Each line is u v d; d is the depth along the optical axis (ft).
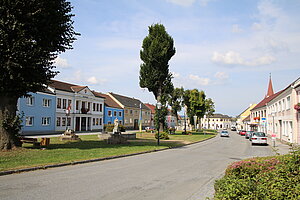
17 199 19.85
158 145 71.92
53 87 133.59
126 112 227.40
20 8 40.81
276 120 120.57
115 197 21.31
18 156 39.96
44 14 42.63
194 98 191.42
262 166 22.56
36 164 34.12
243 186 14.93
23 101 112.88
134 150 56.70
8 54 39.60
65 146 57.98
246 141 116.06
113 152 51.08
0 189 22.80
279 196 13.76
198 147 76.18
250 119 222.89
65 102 143.43
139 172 33.12
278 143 101.96
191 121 204.03
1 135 44.06
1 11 39.06
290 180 15.44
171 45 131.23
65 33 49.83
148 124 281.54
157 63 128.67
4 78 40.57
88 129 168.35
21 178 27.45
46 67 47.19
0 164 33.17
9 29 39.75
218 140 118.21
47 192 22.03
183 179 29.63
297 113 83.97
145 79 130.72
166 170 35.37
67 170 32.86
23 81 42.32
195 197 21.88
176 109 167.53
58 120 137.69
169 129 161.58
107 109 193.98
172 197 21.97
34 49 41.93
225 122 486.79
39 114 122.83
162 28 131.34
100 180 27.48
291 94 88.28
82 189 23.44
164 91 132.98
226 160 47.80
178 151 62.34
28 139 53.31
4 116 44.29
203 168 37.99
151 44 128.36
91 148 56.39
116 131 73.92
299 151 17.85
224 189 16.40
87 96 164.35
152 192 23.41
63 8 48.62
